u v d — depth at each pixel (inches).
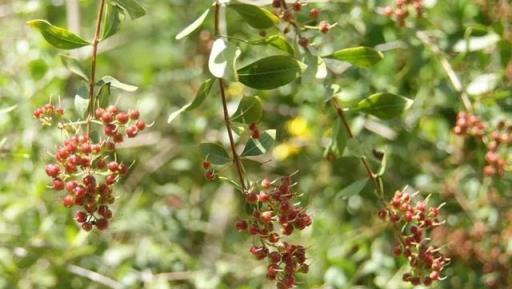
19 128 253.3
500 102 230.5
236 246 292.4
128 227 267.7
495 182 235.0
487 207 246.4
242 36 258.1
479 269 250.7
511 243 240.8
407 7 220.1
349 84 250.7
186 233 291.0
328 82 190.2
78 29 277.3
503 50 228.4
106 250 262.8
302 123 276.4
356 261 257.3
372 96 182.9
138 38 313.1
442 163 264.5
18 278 246.5
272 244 154.4
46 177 253.6
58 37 159.0
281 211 150.9
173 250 270.8
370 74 255.6
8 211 250.2
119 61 318.3
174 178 310.2
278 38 165.0
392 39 245.9
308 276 248.7
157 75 308.8
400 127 258.1
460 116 209.5
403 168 267.9
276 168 286.8
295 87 263.3
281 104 283.3
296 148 282.2
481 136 208.5
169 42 307.7
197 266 264.2
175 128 304.7
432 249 170.1
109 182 149.2
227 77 146.6
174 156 307.3
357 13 238.1
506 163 211.8
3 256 243.8
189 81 307.0
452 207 259.0
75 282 254.5
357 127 240.7
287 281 152.8
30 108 251.8
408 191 258.4
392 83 256.8
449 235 246.8
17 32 273.4
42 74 258.2
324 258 248.5
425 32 229.6
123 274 249.0
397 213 171.2
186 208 299.9
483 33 226.4
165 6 303.6
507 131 206.7
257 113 161.9
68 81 277.9
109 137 150.7
